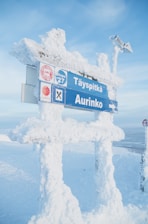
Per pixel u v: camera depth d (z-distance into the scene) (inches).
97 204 179.6
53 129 138.3
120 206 176.7
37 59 135.0
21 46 133.3
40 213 131.0
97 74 193.0
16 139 126.3
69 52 162.9
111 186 182.4
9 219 189.9
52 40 148.3
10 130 129.9
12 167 381.1
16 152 542.6
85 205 213.3
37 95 138.1
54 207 131.2
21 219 189.2
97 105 193.0
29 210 210.7
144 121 285.9
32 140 127.0
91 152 483.5
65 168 369.7
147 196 232.7
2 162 417.1
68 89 161.3
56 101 149.5
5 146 649.6
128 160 377.1
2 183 297.1
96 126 185.0
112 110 213.6
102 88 202.2
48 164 138.4
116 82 219.3
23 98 135.6
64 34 159.0
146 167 257.9
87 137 166.6
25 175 334.3
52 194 133.5
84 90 177.8
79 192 256.5
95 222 153.6
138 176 310.8
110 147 194.5
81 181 297.0
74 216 134.9
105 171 186.7
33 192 262.5
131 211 183.9
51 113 147.3
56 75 151.2
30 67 141.9
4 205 224.2
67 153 475.2
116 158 395.5
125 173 328.8
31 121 135.6
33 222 125.9
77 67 168.2
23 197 246.5
